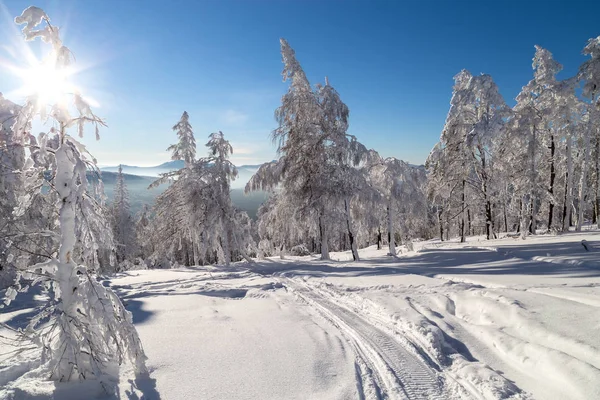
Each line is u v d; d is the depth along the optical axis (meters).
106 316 4.53
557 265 11.77
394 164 22.58
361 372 4.92
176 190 24.72
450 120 25.52
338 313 8.32
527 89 25.00
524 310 6.41
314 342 6.17
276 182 22.45
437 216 37.09
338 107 20.75
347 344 6.05
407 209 23.50
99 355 4.61
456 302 8.15
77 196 4.61
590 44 23.08
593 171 31.42
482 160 25.58
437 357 5.38
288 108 21.08
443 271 13.13
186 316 8.33
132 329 4.78
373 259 20.70
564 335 5.08
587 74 23.20
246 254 23.62
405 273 13.39
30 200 4.55
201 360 5.36
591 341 4.74
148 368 5.05
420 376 4.80
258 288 12.61
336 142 20.19
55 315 4.59
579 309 6.08
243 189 22.98
